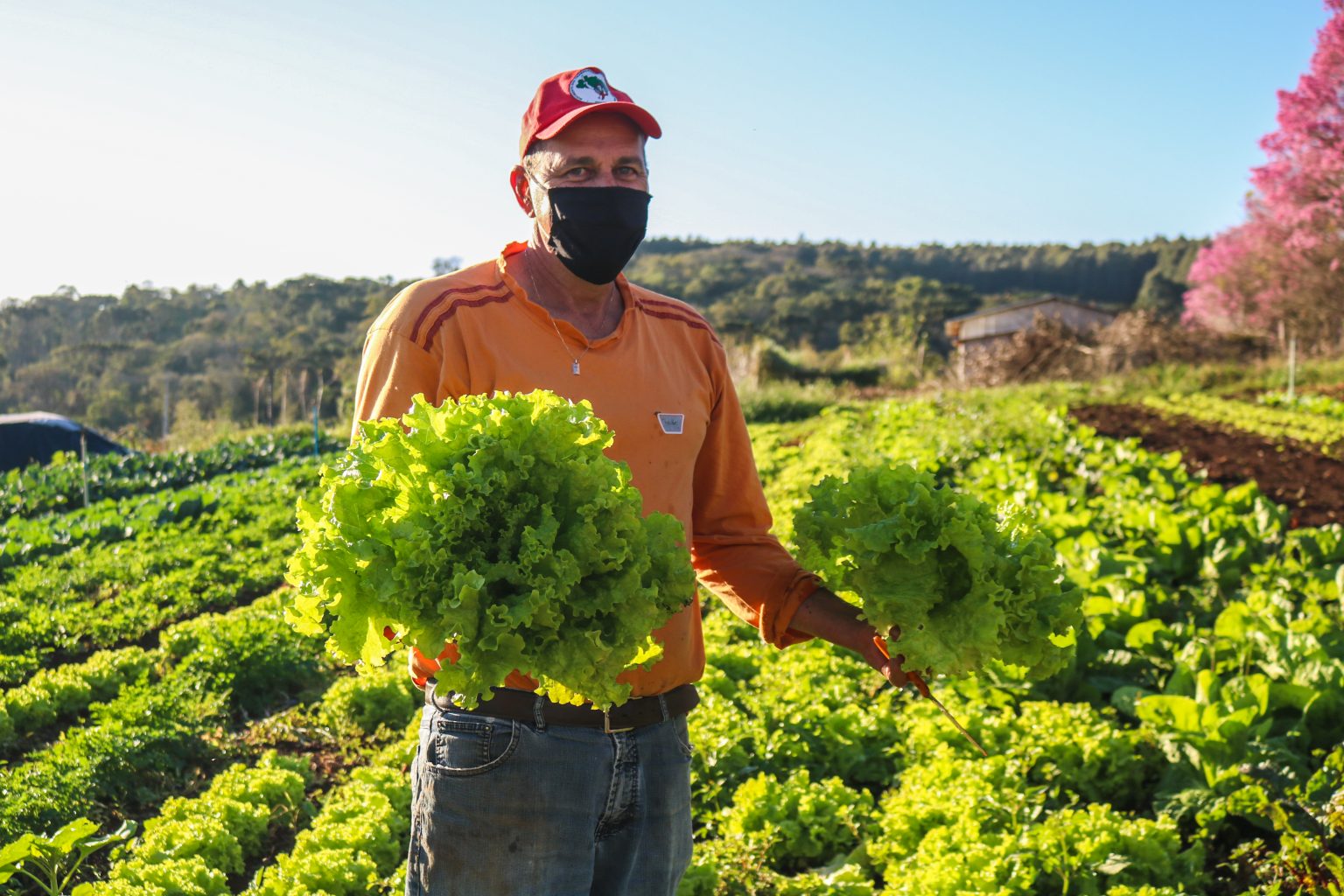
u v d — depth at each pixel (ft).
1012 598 7.69
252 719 24.76
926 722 18.51
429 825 7.79
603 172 8.37
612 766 8.00
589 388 8.30
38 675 25.52
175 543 45.42
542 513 6.86
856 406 89.61
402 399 7.87
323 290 310.86
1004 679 19.62
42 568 41.60
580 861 7.86
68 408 208.44
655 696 8.27
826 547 8.30
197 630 28.32
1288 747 16.35
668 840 8.46
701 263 444.96
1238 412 65.77
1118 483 38.58
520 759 7.59
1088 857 14.26
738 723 19.25
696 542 9.50
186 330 292.61
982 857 14.08
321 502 6.86
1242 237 110.83
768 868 15.58
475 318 8.15
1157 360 101.09
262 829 18.24
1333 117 92.27
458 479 6.67
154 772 20.53
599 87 8.43
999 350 107.34
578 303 8.68
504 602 6.63
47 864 12.08
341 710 23.53
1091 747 17.02
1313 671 17.40
